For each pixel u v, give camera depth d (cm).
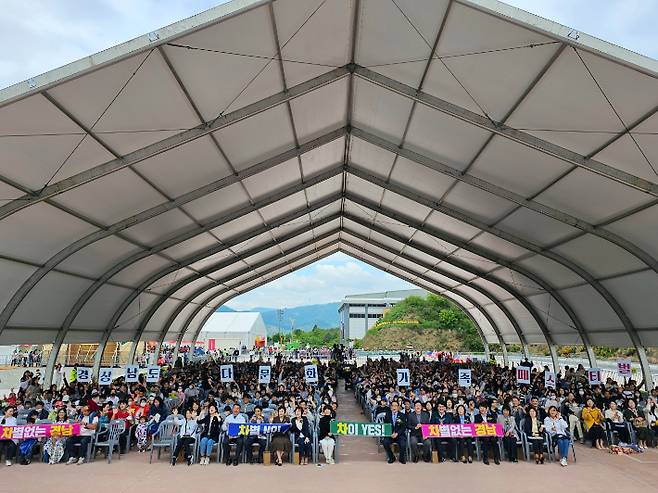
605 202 1349
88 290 1870
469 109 1227
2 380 3111
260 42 1039
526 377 1800
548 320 2520
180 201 1592
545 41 922
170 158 1353
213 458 1220
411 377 2342
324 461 1195
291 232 2706
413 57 1145
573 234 1638
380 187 2062
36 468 1104
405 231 2552
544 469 1107
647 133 1033
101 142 1135
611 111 1019
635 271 1616
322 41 1130
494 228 1903
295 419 1202
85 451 1173
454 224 2095
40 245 1434
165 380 1928
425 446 1190
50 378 1825
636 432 1352
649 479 1018
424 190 1877
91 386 1762
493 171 1475
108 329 2238
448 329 7494
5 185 1121
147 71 982
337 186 2278
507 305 2928
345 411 2119
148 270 2166
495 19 916
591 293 1978
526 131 1203
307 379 1744
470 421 1245
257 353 6316
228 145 1430
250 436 1177
